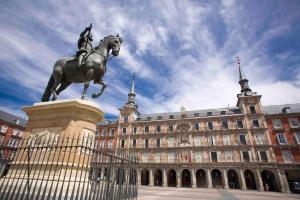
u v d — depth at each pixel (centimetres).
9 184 562
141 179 4659
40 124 668
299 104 4472
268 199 1772
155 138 4753
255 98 4375
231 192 2784
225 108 5034
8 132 4709
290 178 3634
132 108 5297
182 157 4309
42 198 434
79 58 704
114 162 604
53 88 742
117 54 772
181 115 5019
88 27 770
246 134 4119
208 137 4359
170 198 1426
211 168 4000
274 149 3862
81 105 642
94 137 665
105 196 563
